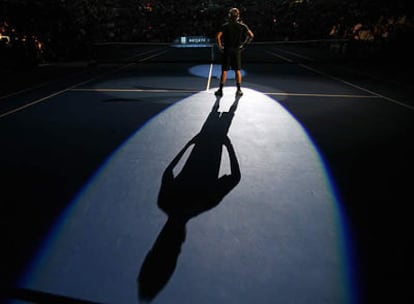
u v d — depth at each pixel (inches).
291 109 203.2
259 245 73.8
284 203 92.4
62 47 508.4
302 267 67.1
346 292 60.5
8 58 385.7
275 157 126.8
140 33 896.3
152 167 116.9
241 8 1013.8
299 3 891.4
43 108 200.4
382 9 554.9
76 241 74.7
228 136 151.8
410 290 60.7
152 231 78.6
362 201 93.5
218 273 65.0
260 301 58.4
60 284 62.0
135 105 212.1
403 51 452.8
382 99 232.4
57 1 502.3
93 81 310.0
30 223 81.7
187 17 973.2
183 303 57.6
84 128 162.2
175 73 372.8
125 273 64.7
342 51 602.9
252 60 529.3
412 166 117.6
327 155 128.9
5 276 63.8
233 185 103.1
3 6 436.1
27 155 126.7
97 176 109.2
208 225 81.3
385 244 74.1
